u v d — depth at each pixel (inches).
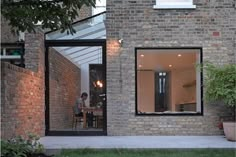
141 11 444.1
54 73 455.5
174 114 445.1
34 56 426.0
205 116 442.9
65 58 457.4
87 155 311.9
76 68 454.3
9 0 286.5
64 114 453.1
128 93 443.8
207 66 417.7
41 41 438.0
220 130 441.1
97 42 450.0
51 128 451.2
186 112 446.6
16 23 303.4
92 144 362.0
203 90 439.2
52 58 456.1
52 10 300.2
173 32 444.5
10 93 338.6
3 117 318.0
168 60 450.3
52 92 455.2
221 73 406.3
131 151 327.9
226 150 332.8
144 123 443.5
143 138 412.8
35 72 418.9
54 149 331.0
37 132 419.8
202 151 328.8
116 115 442.9
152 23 443.8
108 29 443.5
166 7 443.5
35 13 296.8
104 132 446.3
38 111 424.5
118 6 444.5
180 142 375.2
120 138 414.3
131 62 443.5
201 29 444.1
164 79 449.4
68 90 455.8
